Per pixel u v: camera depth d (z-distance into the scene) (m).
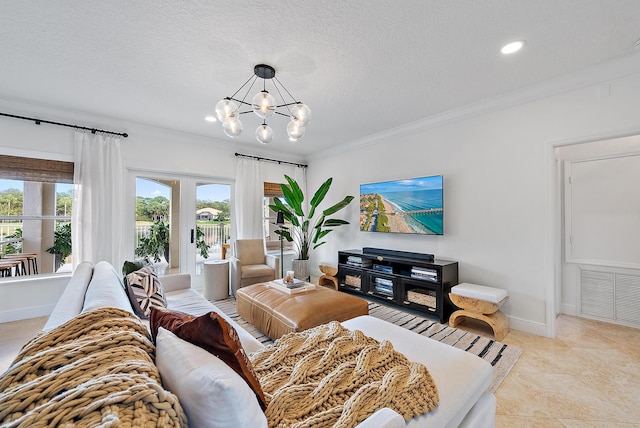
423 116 3.43
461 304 2.76
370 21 1.77
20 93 2.77
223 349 0.86
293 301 2.38
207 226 4.51
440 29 1.85
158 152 3.92
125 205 3.69
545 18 1.75
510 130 2.86
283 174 5.32
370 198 4.16
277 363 1.26
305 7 1.65
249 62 2.24
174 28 1.83
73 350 0.71
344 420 0.86
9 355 2.26
